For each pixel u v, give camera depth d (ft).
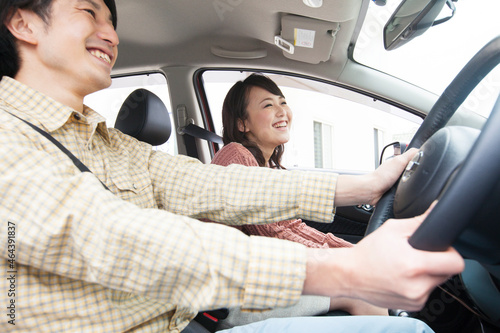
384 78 6.27
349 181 2.91
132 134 4.72
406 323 2.40
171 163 3.36
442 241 1.37
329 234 4.80
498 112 1.43
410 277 1.36
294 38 5.82
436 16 3.91
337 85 6.77
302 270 1.60
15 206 1.72
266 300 1.62
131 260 1.67
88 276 1.78
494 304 2.49
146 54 7.28
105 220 1.69
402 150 5.28
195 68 7.68
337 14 4.83
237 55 7.04
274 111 5.49
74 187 1.81
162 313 2.30
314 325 2.58
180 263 1.63
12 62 2.57
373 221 2.73
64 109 2.45
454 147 2.01
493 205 1.57
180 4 5.65
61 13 2.56
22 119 2.22
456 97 2.74
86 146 2.62
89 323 2.00
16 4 2.45
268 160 6.09
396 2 4.98
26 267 1.90
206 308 1.65
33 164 1.86
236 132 5.64
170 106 7.99
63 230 1.72
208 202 3.09
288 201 2.95
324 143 14.80
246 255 1.64
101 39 2.86
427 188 2.04
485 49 2.54
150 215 1.77
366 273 1.46
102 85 2.79
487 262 1.91
